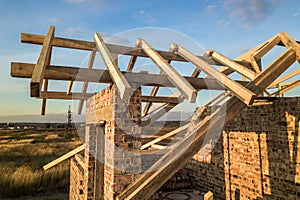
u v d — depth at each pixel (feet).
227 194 25.50
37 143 88.89
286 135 19.84
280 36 16.25
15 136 117.39
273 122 21.07
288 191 19.33
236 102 12.87
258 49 17.43
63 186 39.83
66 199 34.17
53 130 153.38
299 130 18.84
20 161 55.88
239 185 24.17
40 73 8.63
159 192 26.71
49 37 11.75
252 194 22.63
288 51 14.19
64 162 51.26
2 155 63.62
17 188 36.60
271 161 21.04
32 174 40.88
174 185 29.14
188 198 25.04
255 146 22.71
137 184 11.04
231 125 25.71
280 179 20.10
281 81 23.31
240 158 24.29
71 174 26.63
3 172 42.47
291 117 19.53
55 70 11.51
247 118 23.80
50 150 72.69
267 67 13.24
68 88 18.17
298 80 21.20
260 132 22.31
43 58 9.57
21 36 12.85
